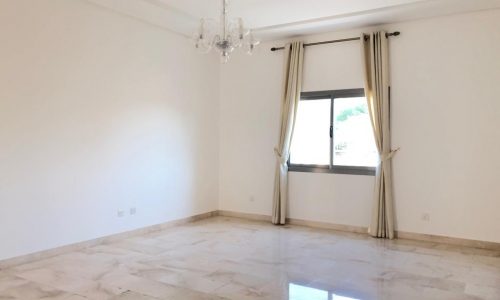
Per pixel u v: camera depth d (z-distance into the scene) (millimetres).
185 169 6621
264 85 6867
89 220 5039
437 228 5453
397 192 5715
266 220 6883
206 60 7039
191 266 4297
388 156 5676
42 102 4480
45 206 4527
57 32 4625
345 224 6156
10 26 4164
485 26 5141
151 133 5941
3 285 3674
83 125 4941
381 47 5723
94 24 5059
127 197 5566
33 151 4402
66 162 4750
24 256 4336
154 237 5617
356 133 6090
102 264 4332
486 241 5145
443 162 5410
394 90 5730
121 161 5465
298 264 4410
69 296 3430
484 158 5152
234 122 7227
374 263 4465
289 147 6551
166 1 4984
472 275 4066
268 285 3742
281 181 6539
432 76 5469
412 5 5031
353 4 5035
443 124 5402
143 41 5777
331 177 6277
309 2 4977
